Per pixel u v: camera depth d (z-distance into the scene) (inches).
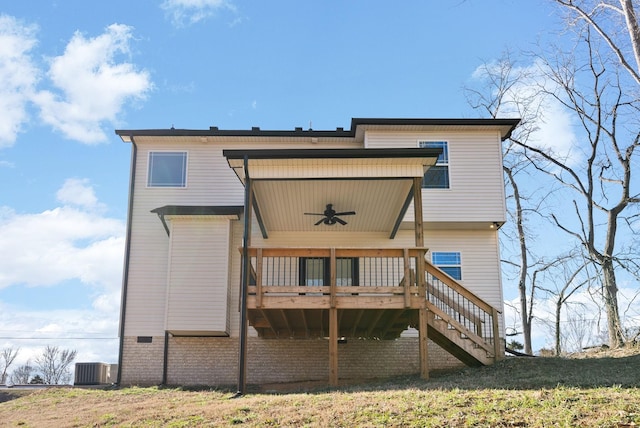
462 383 374.6
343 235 618.5
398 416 290.8
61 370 1635.1
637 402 278.2
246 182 449.1
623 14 540.7
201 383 588.4
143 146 640.4
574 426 254.7
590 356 564.4
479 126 609.3
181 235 591.5
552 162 877.8
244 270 437.1
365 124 599.2
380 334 567.5
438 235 617.3
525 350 885.8
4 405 505.0
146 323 600.7
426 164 452.1
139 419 352.8
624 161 786.2
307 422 299.0
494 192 598.9
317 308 437.4
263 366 593.6
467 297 486.6
